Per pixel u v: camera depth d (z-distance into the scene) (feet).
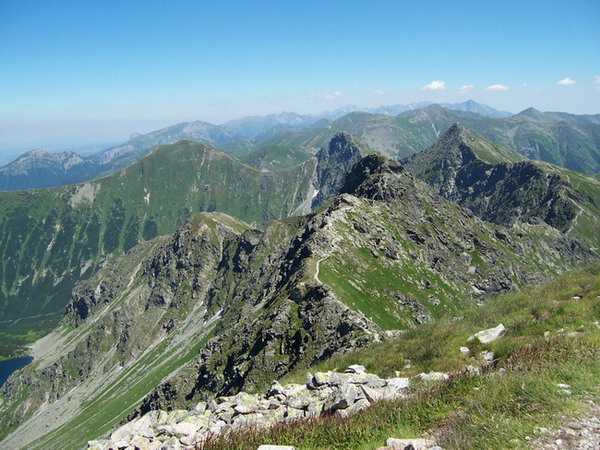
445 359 74.38
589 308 76.89
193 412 69.77
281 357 336.29
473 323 92.63
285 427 51.57
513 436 38.75
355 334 306.35
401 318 463.83
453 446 38.83
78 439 610.24
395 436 44.57
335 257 516.73
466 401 47.26
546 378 47.55
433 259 649.61
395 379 66.64
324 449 45.39
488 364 62.28
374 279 513.86
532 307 88.38
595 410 40.60
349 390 58.85
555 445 36.58
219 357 412.57
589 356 52.29
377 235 604.49
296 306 380.17
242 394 73.10
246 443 48.78
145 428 62.80
